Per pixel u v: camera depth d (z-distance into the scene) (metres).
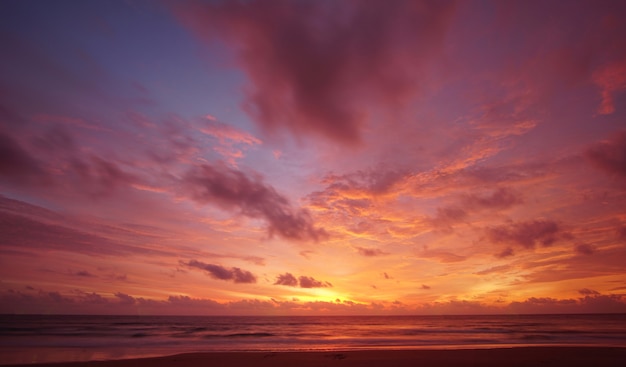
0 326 51.47
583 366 14.15
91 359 18.95
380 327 62.12
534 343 28.12
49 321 74.44
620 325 59.94
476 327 57.72
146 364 15.64
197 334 41.84
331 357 17.34
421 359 16.45
